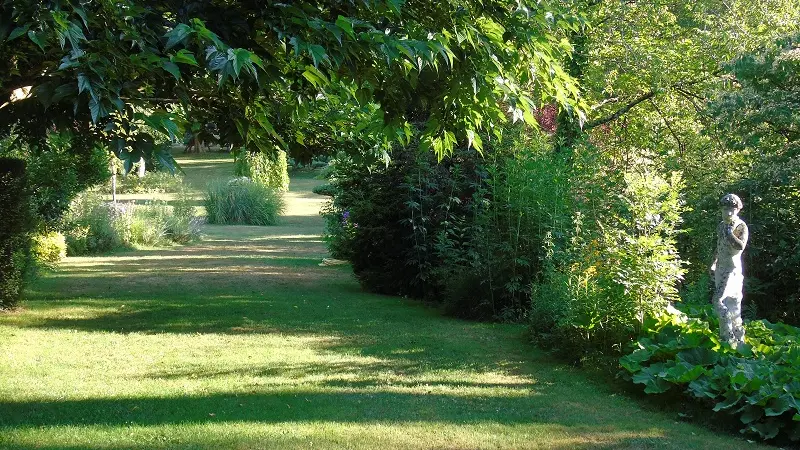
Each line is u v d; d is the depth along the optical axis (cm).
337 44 391
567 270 794
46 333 855
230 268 1563
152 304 1078
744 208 959
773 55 954
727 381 564
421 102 505
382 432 510
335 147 733
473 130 529
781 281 943
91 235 1881
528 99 506
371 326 937
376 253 1248
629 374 651
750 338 680
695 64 1353
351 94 582
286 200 3822
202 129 534
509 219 981
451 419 547
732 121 986
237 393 606
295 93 537
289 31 389
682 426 550
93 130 402
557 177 939
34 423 512
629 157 1259
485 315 987
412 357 764
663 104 1394
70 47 338
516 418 557
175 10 402
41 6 312
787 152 948
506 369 719
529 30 500
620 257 729
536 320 827
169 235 2214
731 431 540
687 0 1419
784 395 522
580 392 641
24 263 1040
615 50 1383
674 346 641
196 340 837
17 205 980
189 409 555
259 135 512
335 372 694
